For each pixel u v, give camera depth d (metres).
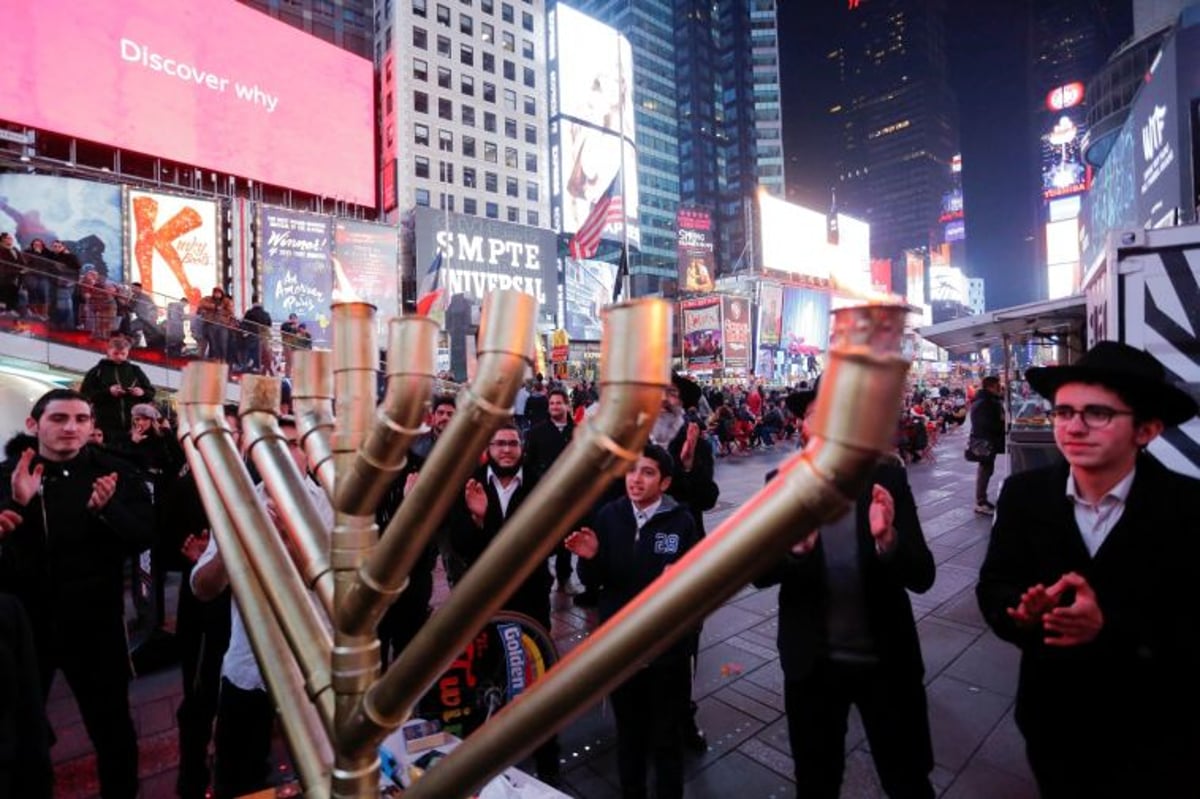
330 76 30.92
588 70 53.09
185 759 2.93
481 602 0.40
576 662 0.39
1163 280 3.57
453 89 45.47
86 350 8.33
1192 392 3.47
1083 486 1.80
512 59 49.25
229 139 27.22
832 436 0.28
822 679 2.17
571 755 3.28
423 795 0.49
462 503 3.44
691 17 80.12
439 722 2.46
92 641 2.76
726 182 82.94
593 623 5.06
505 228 39.50
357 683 0.54
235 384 8.98
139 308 8.98
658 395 0.33
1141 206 11.69
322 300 28.47
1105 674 1.67
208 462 0.79
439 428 4.37
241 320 10.87
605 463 0.33
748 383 36.66
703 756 3.22
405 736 2.18
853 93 159.75
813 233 52.56
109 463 2.95
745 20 84.62
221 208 25.47
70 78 22.92
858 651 2.10
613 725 3.55
